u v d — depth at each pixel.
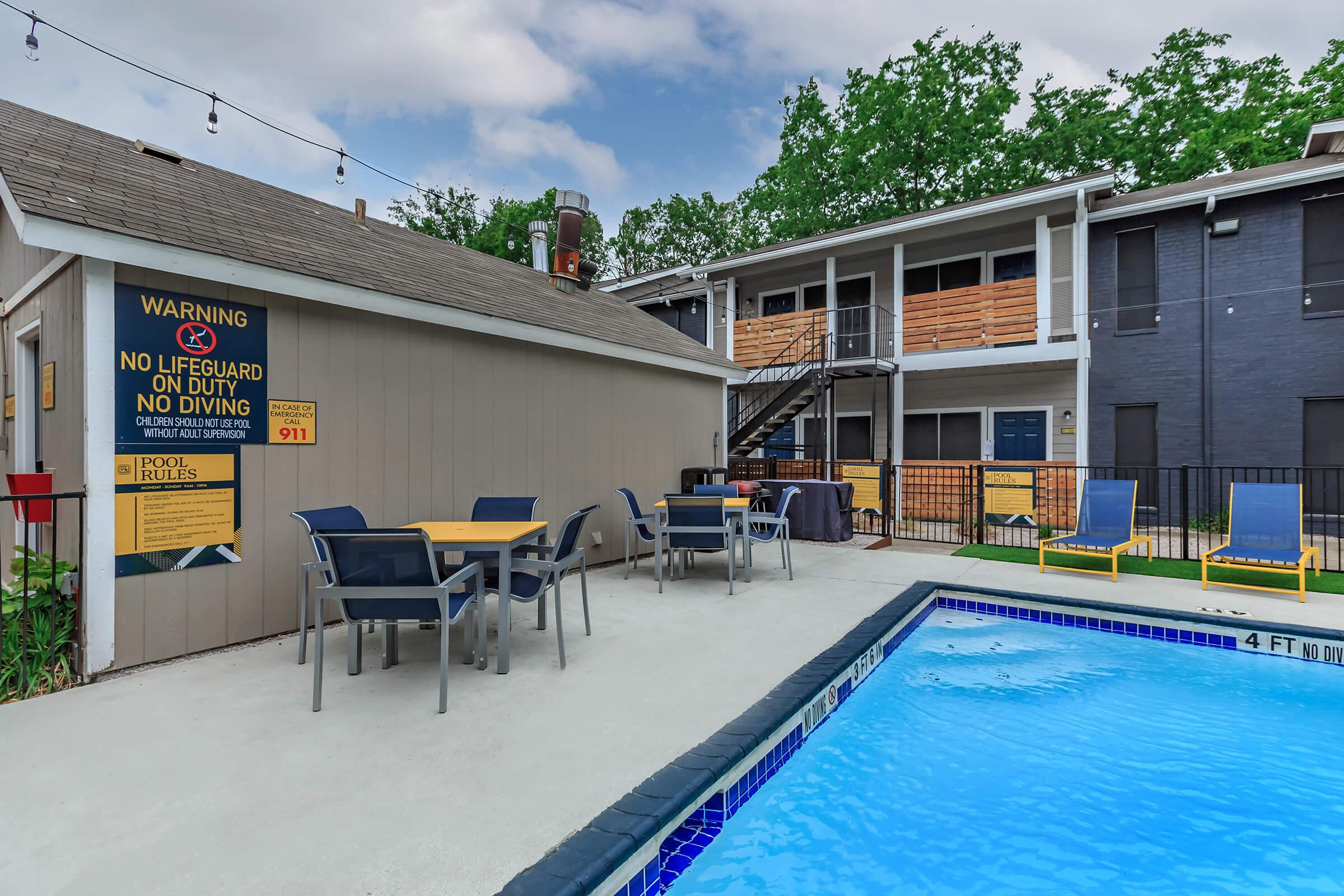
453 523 4.35
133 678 3.24
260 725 2.66
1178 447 9.64
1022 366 10.58
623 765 2.30
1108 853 2.25
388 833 1.87
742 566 6.47
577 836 1.82
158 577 3.48
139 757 2.37
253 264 3.71
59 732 2.59
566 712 2.78
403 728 2.62
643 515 7.44
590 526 6.66
